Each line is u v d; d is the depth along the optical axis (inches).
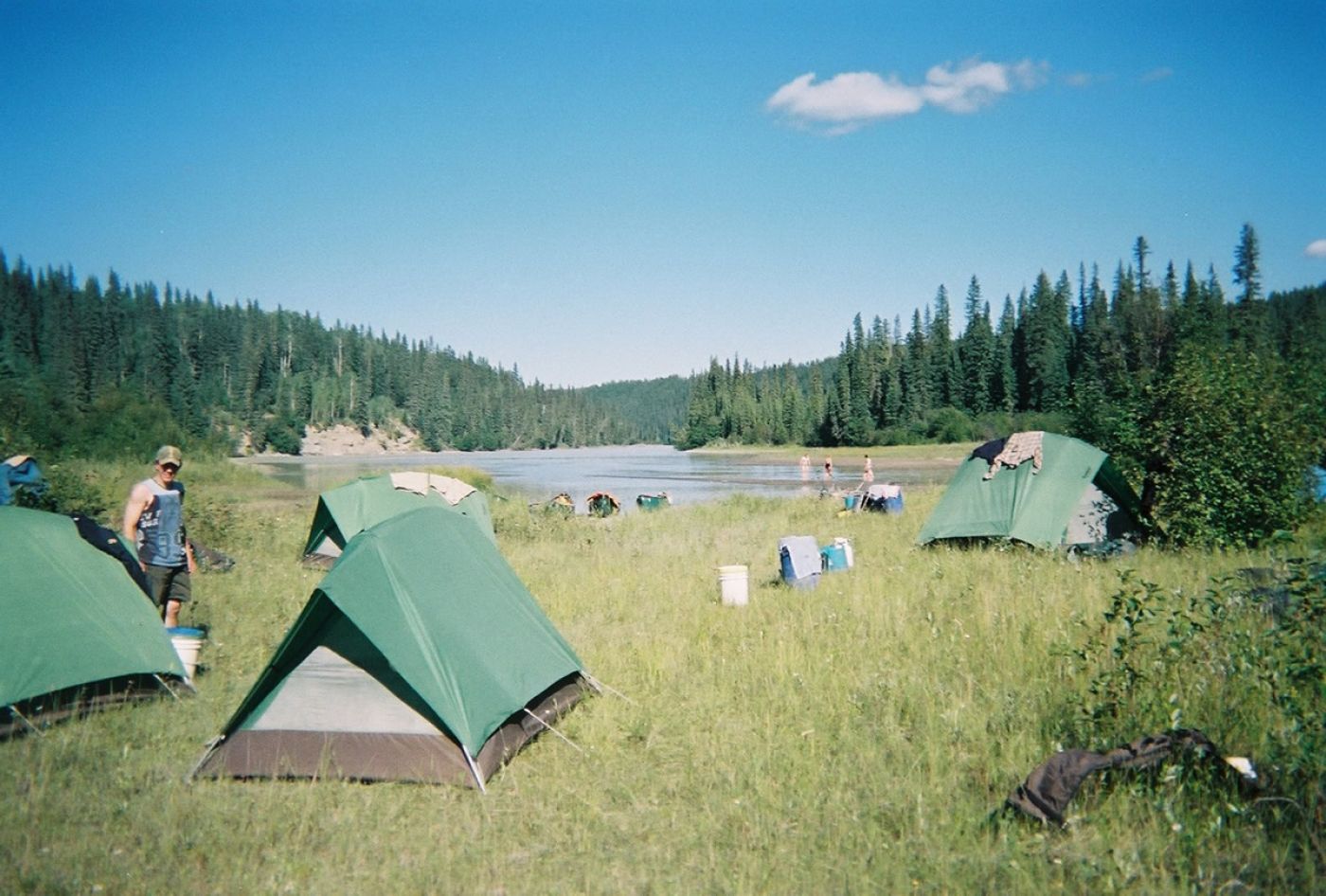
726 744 255.6
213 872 188.1
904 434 4015.8
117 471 1483.8
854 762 236.8
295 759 243.1
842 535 743.1
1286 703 217.8
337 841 203.0
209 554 577.0
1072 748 221.0
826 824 201.8
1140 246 3700.8
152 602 343.6
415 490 690.8
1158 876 171.0
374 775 240.2
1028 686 278.1
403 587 256.5
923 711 264.8
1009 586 422.0
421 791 233.6
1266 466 526.6
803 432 4938.5
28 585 283.7
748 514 1050.1
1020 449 592.4
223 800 225.1
